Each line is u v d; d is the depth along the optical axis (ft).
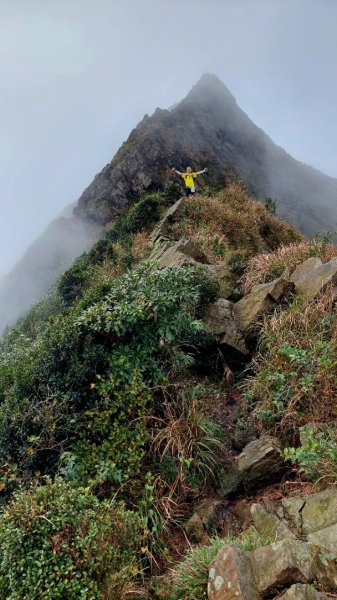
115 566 10.44
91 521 10.80
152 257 37.47
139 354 16.49
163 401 16.31
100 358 16.35
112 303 18.06
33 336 35.83
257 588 8.85
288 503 11.91
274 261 29.17
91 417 15.30
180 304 17.52
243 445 15.71
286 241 53.06
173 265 27.55
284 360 17.04
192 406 15.83
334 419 14.25
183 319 17.57
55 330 17.72
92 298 22.76
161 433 14.88
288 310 20.44
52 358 16.47
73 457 13.43
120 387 16.01
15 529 10.31
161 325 16.58
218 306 22.65
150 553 11.53
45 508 10.96
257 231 50.31
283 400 15.52
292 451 12.17
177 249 31.40
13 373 18.22
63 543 10.18
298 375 16.02
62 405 15.08
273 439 14.60
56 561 9.95
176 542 12.67
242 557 9.40
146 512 12.88
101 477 12.96
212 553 10.75
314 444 11.50
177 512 13.48
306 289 22.43
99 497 13.38
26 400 15.17
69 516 10.66
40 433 14.42
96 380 16.11
